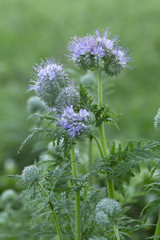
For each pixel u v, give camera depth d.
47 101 0.64
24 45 1.90
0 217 0.79
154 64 1.59
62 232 0.65
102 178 0.82
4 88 1.49
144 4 2.14
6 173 0.96
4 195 0.83
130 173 0.62
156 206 0.61
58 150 0.67
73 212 0.65
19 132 1.19
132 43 1.80
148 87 1.50
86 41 0.64
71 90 0.63
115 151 0.65
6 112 1.27
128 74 1.53
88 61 0.63
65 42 1.89
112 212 0.60
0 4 2.40
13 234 0.75
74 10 2.25
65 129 0.61
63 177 0.62
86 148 0.84
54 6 2.35
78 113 0.62
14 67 1.68
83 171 0.79
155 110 1.32
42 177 0.63
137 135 1.18
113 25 1.99
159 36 1.82
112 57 0.64
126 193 0.78
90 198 0.64
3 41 1.91
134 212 0.85
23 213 0.80
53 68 0.64
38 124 0.71
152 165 0.65
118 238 0.59
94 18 2.11
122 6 2.19
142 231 0.81
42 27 2.09
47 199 0.60
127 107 1.34
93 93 0.74
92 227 0.64
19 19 2.19
